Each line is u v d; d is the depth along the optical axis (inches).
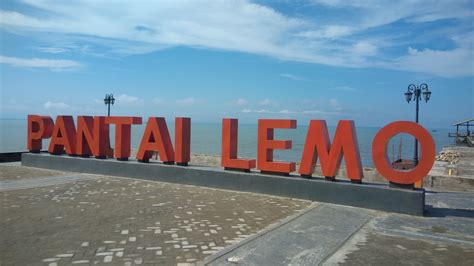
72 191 453.1
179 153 533.0
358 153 425.1
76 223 317.7
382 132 401.7
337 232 314.2
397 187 398.3
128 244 267.4
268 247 270.8
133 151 882.8
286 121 453.1
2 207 369.7
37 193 438.6
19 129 4539.9
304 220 344.5
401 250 275.1
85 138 612.1
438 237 309.3
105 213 352.2
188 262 237.0
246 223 329.1
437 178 609.0
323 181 426.9
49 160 632.4
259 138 472.4
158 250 256.7
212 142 2605.8
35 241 271.0
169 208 377.1
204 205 394.0
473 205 460.8
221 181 486.9
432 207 427.2
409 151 2341.3
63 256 242.5
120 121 578.6
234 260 244.8
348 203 410.9
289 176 456.8
